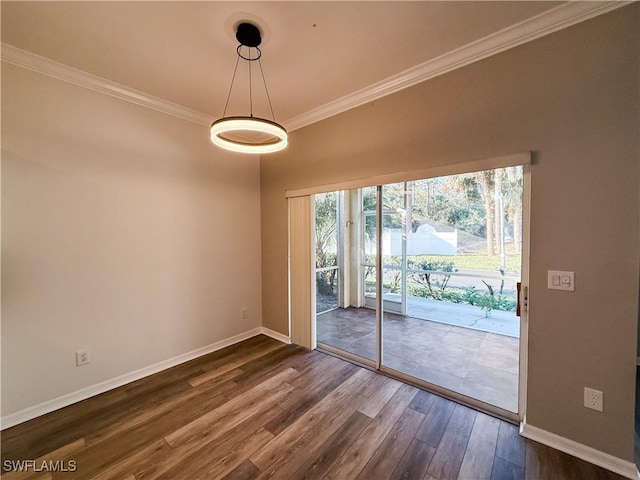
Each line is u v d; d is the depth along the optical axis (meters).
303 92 2.68
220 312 3.42
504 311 2.80
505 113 1.93
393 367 2.77
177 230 3.01
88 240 2.41
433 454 1.74
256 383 2.60
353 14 1.72
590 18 1.63
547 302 1.81
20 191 2.08
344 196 3.55
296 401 2.31
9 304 2.04
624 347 1.60
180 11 1.68
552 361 1.80
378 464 1.68
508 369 2.69
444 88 2.20
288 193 3.44
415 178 2.37
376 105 2.62
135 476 1.61
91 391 2.42
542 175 1.81
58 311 2.26
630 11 1.53
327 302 3.66
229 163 3.48
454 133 2.16
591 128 1.65
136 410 2.21
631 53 1.53
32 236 2.13
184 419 2.10
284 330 3.63
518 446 1.80
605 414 1.65
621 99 1.57
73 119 2.32
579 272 1.71
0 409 2.01
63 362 2.28
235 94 2.71
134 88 2.59
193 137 3.12
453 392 2.35
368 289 3.39
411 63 2.24
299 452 1.77
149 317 2.79
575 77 1.69
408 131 2.41
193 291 3.15
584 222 1.68
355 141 2.79
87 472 1.64
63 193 2.27
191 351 3.13
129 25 1.79
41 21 1.75
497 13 1.72
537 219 1.83
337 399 2.33
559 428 1.79
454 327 3.12
